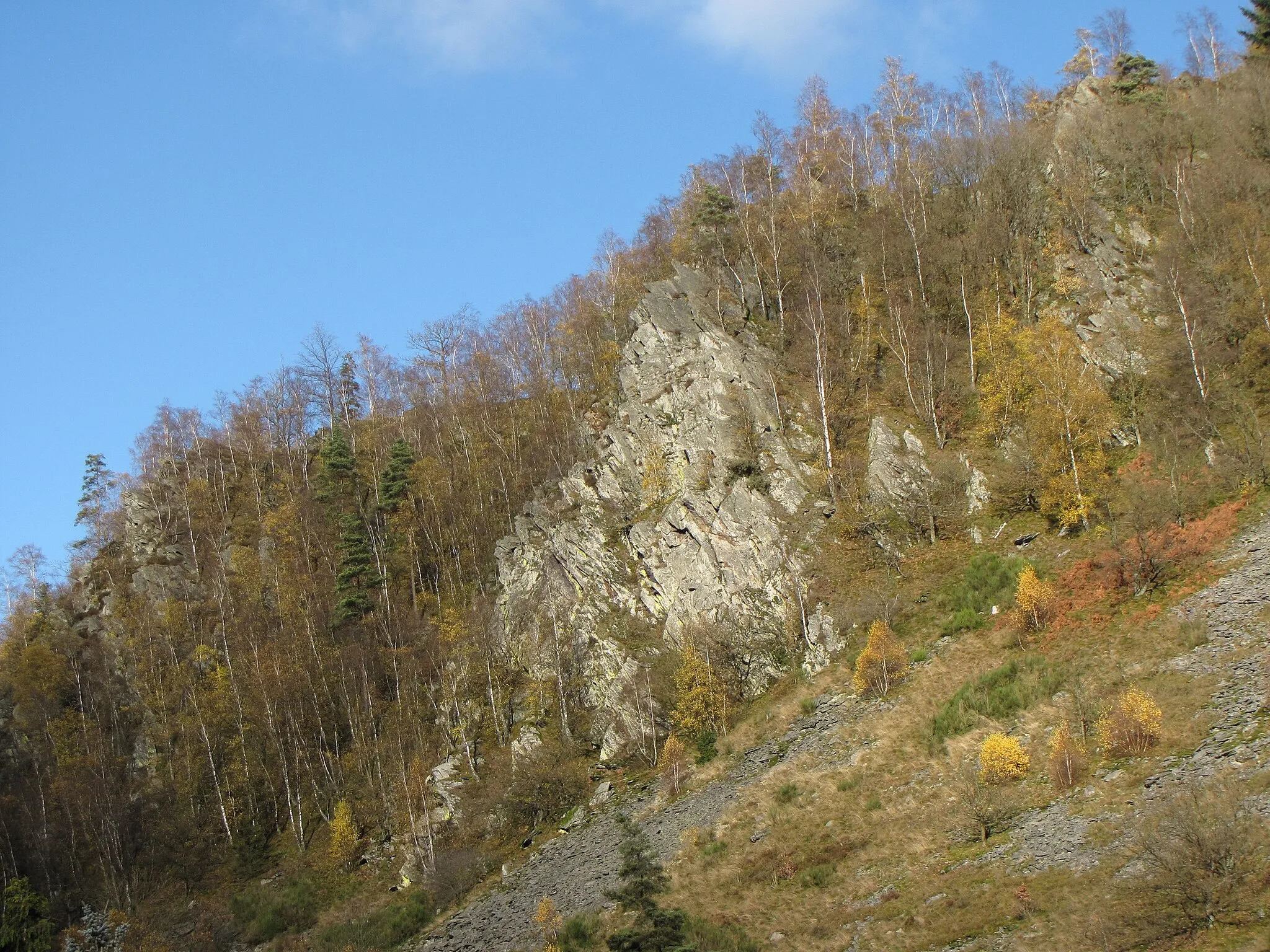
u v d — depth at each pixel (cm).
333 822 5803
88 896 5594
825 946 2984
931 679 4441
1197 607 4000
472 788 5644
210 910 5481
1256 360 5378
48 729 6519
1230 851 2409
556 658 5881
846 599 5219
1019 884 2853
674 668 5412
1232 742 3052
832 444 6106
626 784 5134
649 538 6016
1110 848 2809
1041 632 4378
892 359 6706
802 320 6900
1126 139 7288
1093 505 5044
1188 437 5206
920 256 7231
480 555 7381
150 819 6100
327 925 5162
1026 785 3444
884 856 3438
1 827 5769
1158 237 6594
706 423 6262
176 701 6769
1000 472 5544
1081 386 5478
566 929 3744
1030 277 6750
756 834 3941
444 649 6612
